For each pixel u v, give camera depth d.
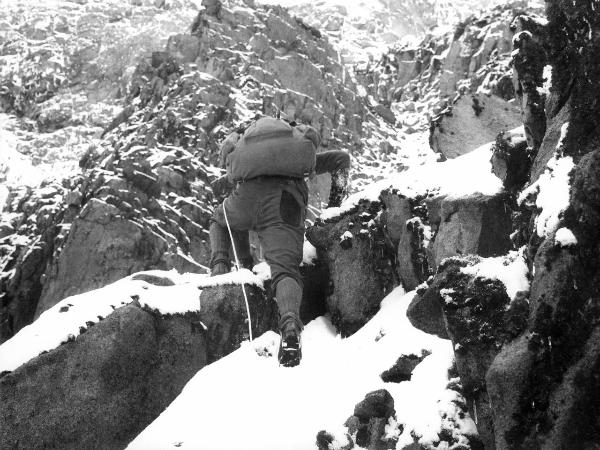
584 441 3.49
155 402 4.88
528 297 3.85
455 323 4.08
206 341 5.21
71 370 4.62
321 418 4.57
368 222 5.93
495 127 7.32
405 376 4.69
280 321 4.53
